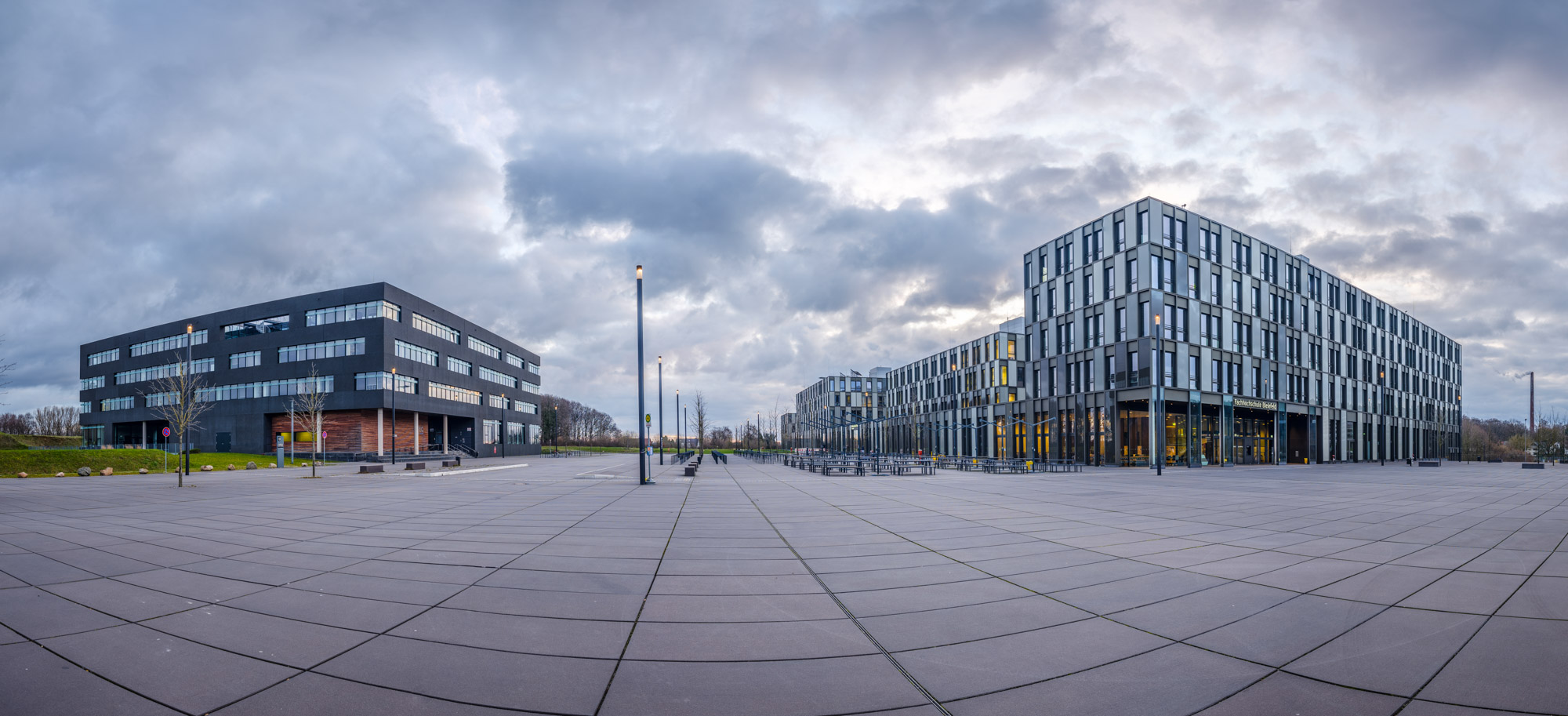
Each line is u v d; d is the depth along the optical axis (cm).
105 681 473
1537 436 8050
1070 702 439
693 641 564
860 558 934
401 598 711
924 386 9456
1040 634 580
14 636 576
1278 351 5691
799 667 502
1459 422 9400
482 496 2005
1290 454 6038
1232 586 757
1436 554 958
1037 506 1692
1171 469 4491
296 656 525
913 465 4712
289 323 7050
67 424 11562
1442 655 522
